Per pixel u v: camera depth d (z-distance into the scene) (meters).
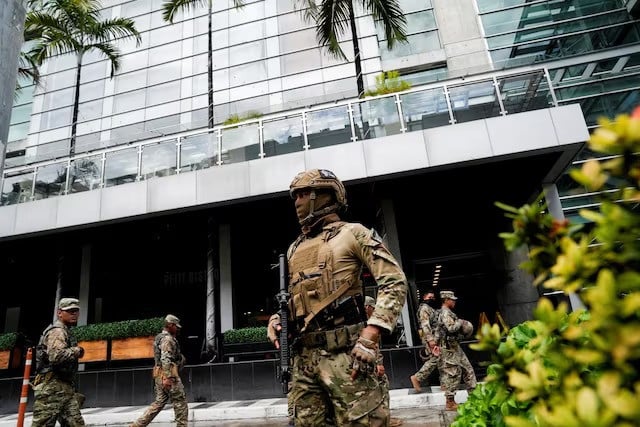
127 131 17.62
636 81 12.52
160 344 5.29
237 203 9.64
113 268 13.93
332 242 2.14
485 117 8.89
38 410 4.00
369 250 2.05
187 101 17.47
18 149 18.61
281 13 17.84
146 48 18.88
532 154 8.44
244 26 18.08
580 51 13.66
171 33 18.86
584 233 0.75
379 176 8.87
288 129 9.76
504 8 15.07
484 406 1.40
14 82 4.04
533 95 8.79
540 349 0.89
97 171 10.46
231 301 10.41
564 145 8.18
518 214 0.81
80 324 11.19
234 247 12.23
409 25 15.85
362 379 1.90
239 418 6.91
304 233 2.36
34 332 14.44
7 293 15.02
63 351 4.12
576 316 0.99
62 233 10.71
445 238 11.14
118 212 9.78
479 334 0.96
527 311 10.19
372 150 8.97
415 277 11.40
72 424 4.18
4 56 3.91
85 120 18.30
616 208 0.64
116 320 14.20
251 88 16.94
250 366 8.28
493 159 8.53
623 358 0.56
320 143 9.48
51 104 19.12
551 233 0.78
